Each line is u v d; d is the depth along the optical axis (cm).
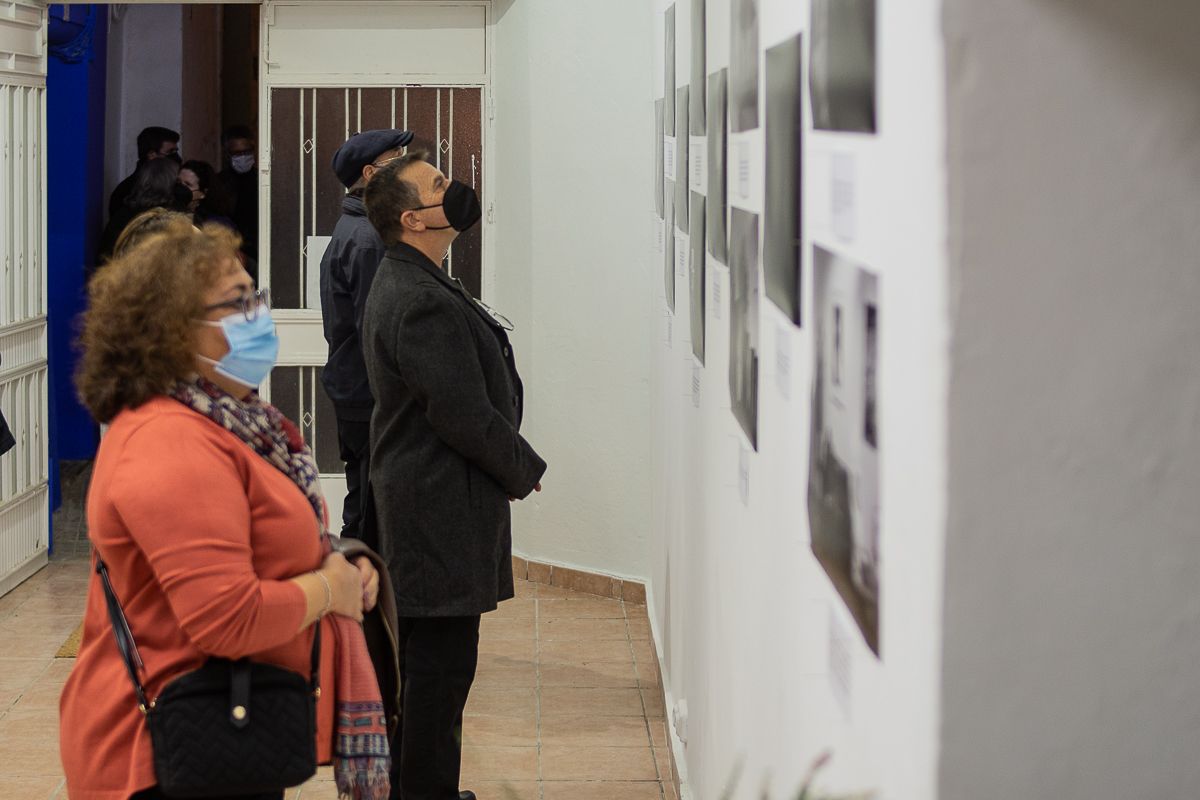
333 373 453
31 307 593
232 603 194
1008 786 96
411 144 468
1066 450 93
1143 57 90
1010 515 94
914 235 97
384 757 227
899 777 104
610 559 562
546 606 550
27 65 584
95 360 201
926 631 97
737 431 218
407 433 322
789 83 154
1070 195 91
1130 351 92
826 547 134
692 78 310
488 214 601
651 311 519
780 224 164
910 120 97
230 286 204
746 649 207
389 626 256
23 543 586
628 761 400
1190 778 95
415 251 322
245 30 1080
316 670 218
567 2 541
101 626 206
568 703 446
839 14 123
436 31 597
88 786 203
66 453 841
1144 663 95
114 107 930
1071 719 95
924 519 97
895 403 103
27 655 488
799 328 151
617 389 550
